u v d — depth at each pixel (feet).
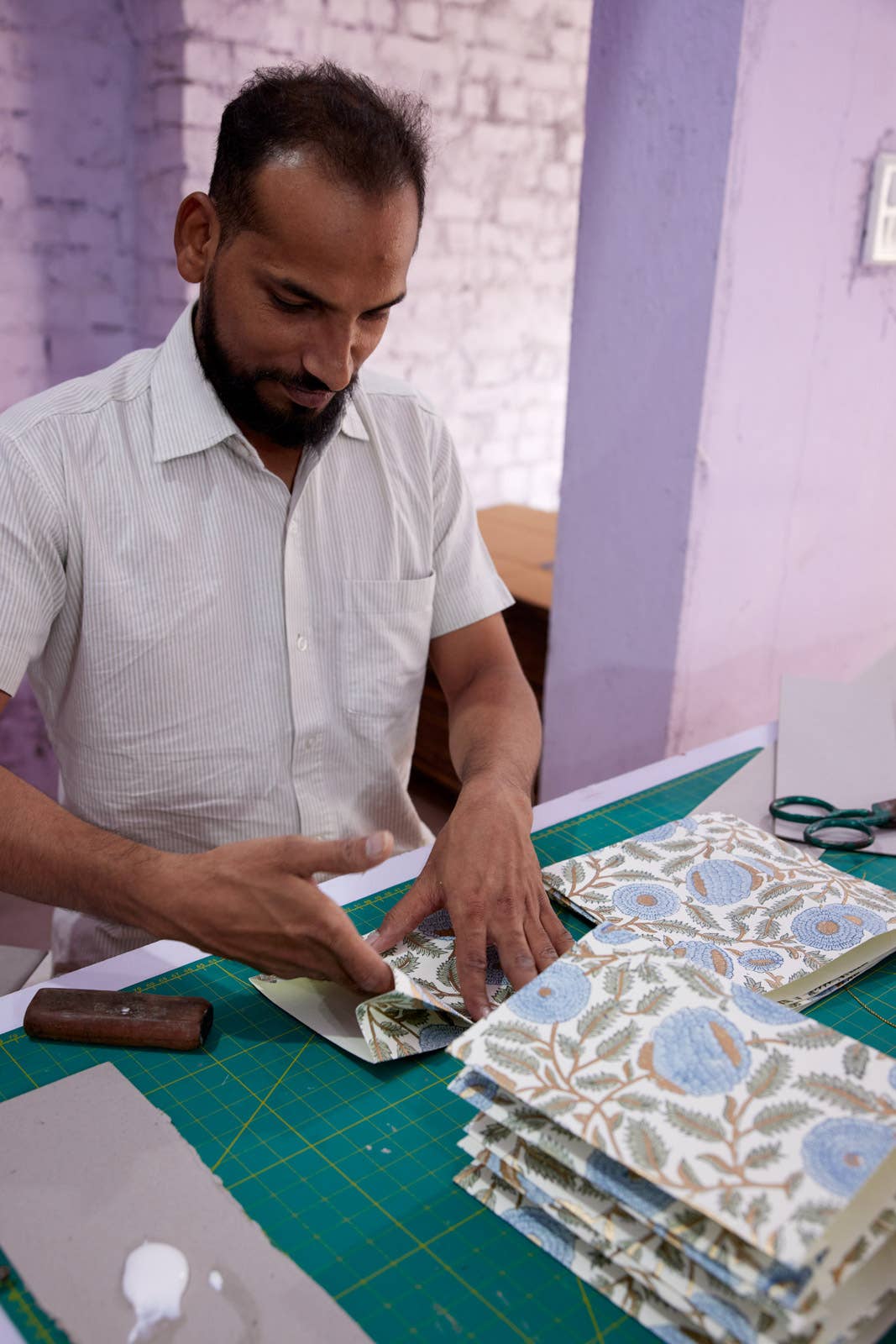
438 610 4.83
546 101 10.35
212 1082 2.89
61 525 3.78
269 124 3.16
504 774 3.94
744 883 3.68
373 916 3.68
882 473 7.20
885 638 7.91
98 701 4.04
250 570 4.09
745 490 6.32
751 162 5.51
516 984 3.15
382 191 3.15
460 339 10.75
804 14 5.42
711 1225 2.15
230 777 4.23
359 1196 2.55
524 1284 2.34
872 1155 2.17
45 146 8.05
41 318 8.45
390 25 8.98
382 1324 2.23
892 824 4.31
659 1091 2.36
